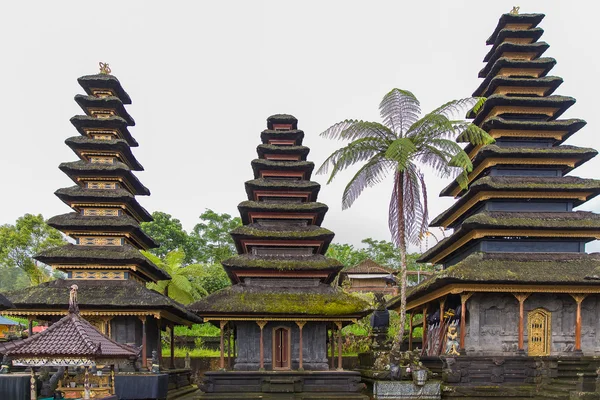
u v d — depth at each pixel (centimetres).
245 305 2683
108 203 3198
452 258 3772
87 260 3005
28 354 1575
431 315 3722
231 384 2623
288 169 3288
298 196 3222
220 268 6562
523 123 3378
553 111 3512
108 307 2791
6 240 6175
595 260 3047
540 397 2605
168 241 7962
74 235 3148
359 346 4703
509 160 3316
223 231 8481
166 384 2325
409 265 8056
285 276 2916
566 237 3117
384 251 8781
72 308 1764
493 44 3850
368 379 3141
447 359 2758
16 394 1609
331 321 2780
